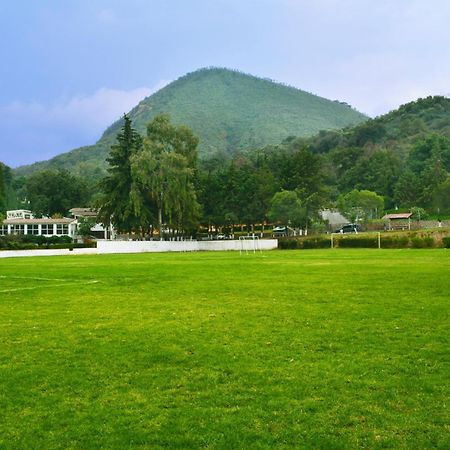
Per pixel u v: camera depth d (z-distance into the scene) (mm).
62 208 155625
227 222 104750
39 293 24766
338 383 10773
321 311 18172
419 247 73000
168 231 104375
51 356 13133
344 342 13914
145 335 15141
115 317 18047
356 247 79000
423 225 108938
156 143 86750
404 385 10594
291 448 8242
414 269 32188
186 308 19516
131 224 89188
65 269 38719
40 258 61312
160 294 23656
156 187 85500
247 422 9102
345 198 119125
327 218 122438
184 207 88562
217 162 165375
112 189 90750
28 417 9500
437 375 11141
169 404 9922
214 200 104250
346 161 183875
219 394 10359
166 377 11406
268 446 8281
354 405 9688
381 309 18297
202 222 104688
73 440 8633
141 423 9141
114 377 11484
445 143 173500
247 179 106188
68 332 15758
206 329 15734
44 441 8602
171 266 40281
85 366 12281
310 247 83125
